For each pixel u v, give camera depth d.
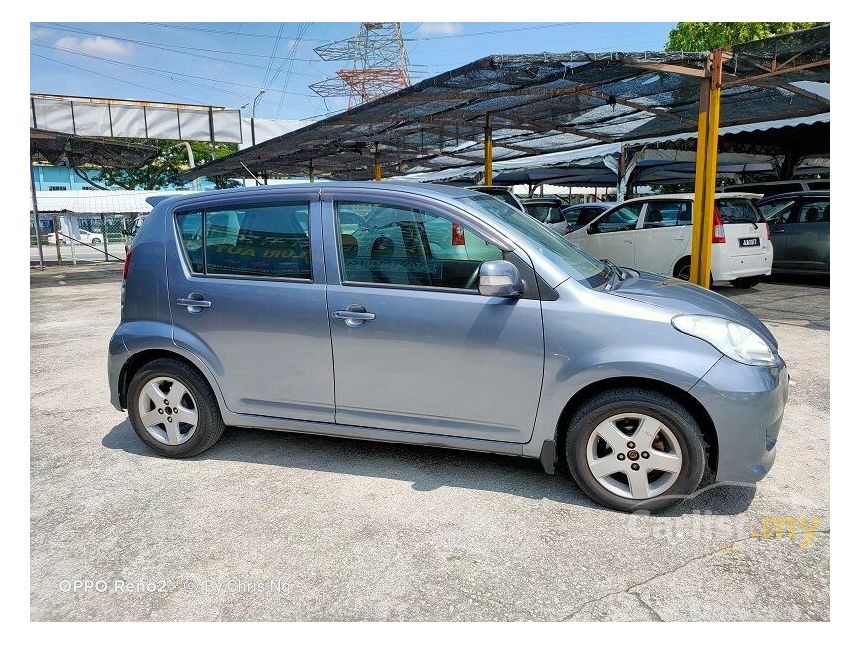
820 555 2.66
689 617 2.33
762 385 2.79
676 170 19.03
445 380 3.19
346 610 2.41
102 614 2.43
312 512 3.13
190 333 3.65
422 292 3.21
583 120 10.27
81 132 12.66
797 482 3.31
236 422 3.70
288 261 3.47
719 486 3.26
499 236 3.14
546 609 2.38
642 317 2.91
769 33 19.70
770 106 9.09
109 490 3.44
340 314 3.31
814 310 7.91
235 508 3.20
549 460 3.10
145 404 3.86
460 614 2.37
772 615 2.33
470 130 11.36
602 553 2.71
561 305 3.00
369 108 8.81
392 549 2.79
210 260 3.65
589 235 9.80
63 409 4.94
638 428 2.94
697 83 7.62
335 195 3.41
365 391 3.36
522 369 3.05
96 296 11.95
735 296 9.11
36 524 3.08
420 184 3.58
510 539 2.84
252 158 14.12
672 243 8.73
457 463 3.66
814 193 9.95
